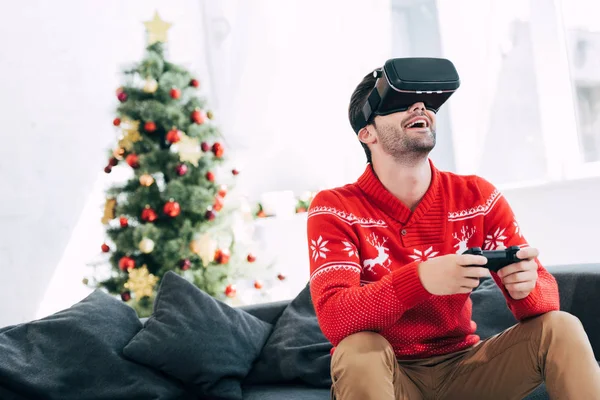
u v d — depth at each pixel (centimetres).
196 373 213
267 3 443
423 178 152
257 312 248
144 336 216
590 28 330
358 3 446
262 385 229
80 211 397
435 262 125
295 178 452
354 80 450
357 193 155
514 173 367
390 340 146
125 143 320
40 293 384
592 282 195
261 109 442
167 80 321
